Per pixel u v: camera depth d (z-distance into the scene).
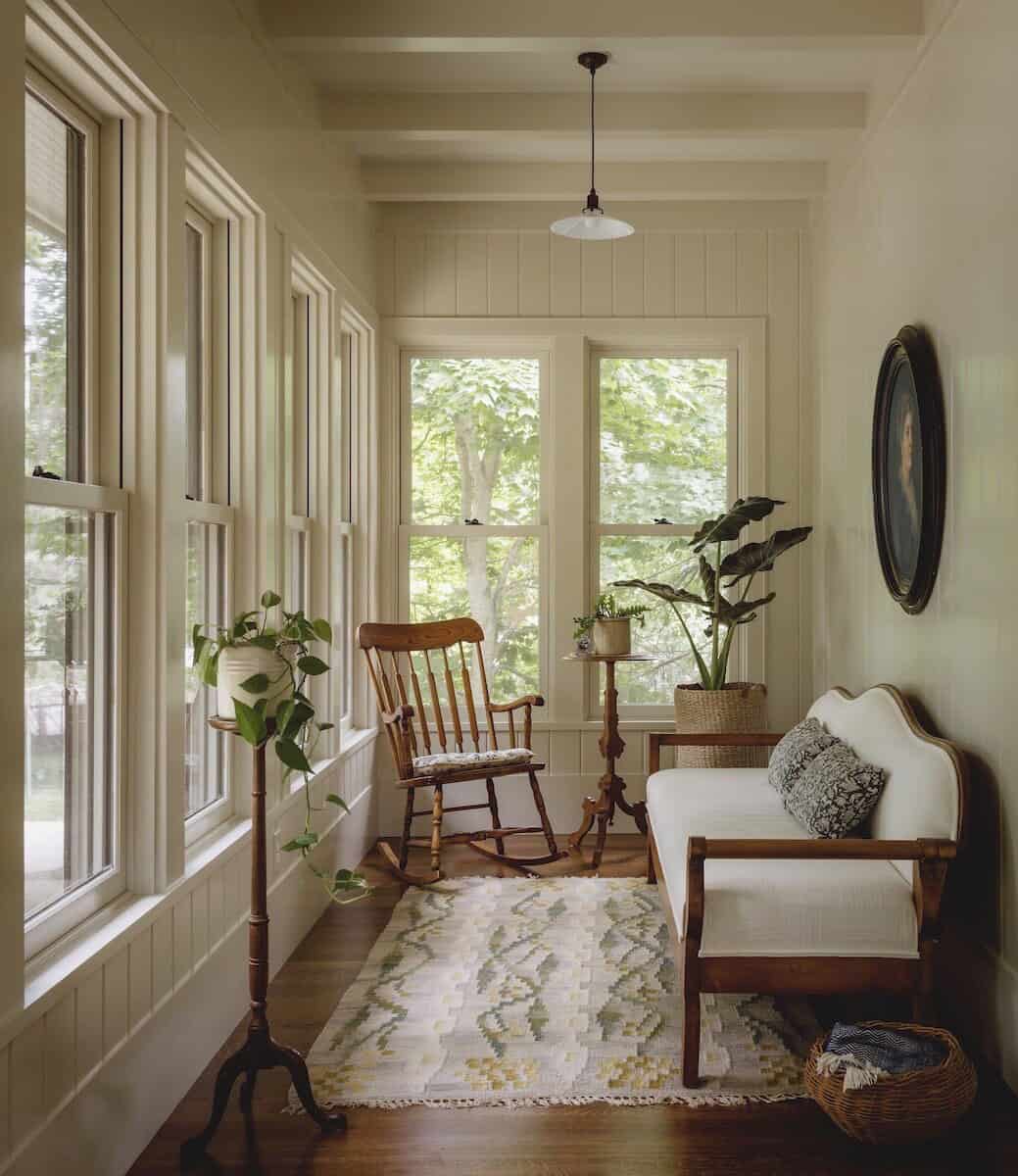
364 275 5.22
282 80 3.73
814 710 4.40
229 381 3.45
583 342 5.59
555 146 4.89
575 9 3.54
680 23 3.56
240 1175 2.36
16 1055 1.89
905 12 3.55
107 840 2.54
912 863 2.83
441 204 5.54
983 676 3.03
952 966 3.24
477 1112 2.65
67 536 2.35
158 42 2.58
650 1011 3.25
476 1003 3.32
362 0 3.52
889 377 3.88
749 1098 2.71
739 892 2.77
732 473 5.70
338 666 4.61
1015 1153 2.46
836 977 2.75
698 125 4.36
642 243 5.59
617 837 5.53
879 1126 2.41
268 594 2.58
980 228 3.06
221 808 3.26
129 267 2.61
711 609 5.13
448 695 5.18
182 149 2.74
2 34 1.87
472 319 5.59
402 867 4.76
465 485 5.73
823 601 5.27
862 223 4.47
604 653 5.06
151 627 2.61
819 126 4.35
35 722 2.22
